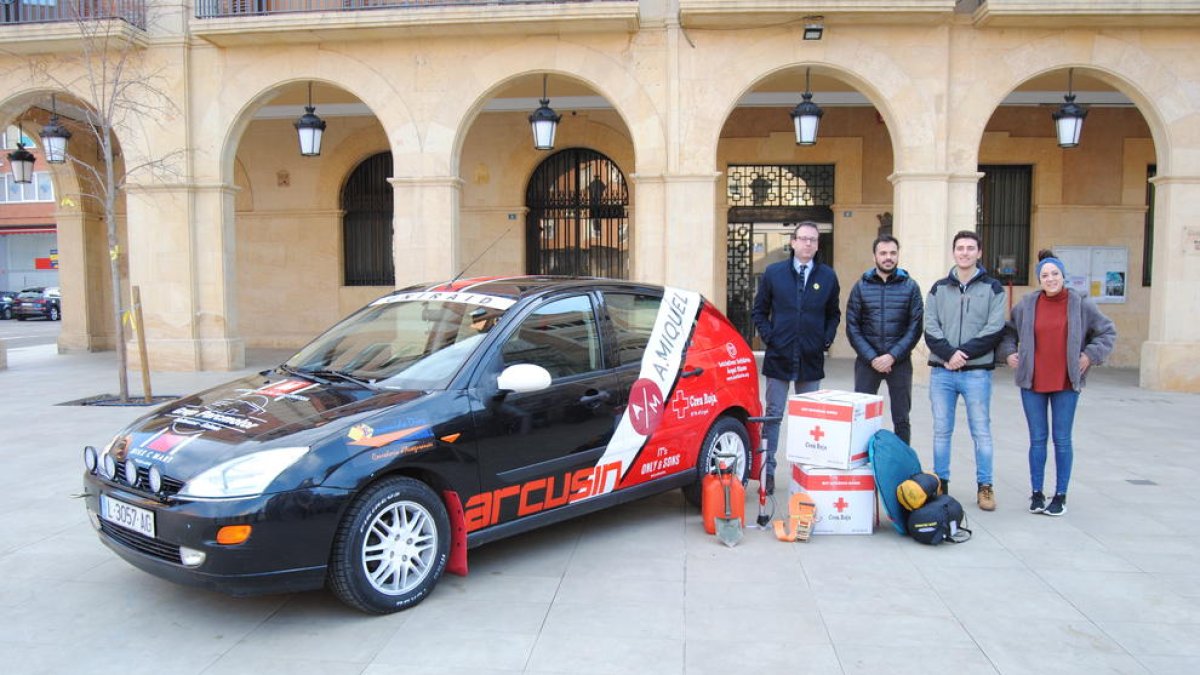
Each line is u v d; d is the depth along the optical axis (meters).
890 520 5.32
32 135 15.80
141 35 12.04
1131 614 3.93
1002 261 14.79
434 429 4.02
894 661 3.45
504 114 15.27
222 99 12.32
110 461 3.99
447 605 4.02
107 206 9.89
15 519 5.37
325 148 16.06
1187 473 6.71
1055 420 5.53
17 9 12.29
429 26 11.29
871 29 11.21
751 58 11.31
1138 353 14.54
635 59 11.48
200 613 3.92
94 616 3.89
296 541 3.57
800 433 5.18
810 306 5.92
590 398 4.71
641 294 5.41
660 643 3.61
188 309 12.51
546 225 15.69
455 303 4.93
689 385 5.33
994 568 4.54
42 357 15.62
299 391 4.39
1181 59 11.14
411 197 11.86
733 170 15.04
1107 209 14.42
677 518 5.49
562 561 4.64
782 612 3.94
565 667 3.39
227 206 12.63
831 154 14.64
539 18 11.02
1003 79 11.30
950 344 5.63
